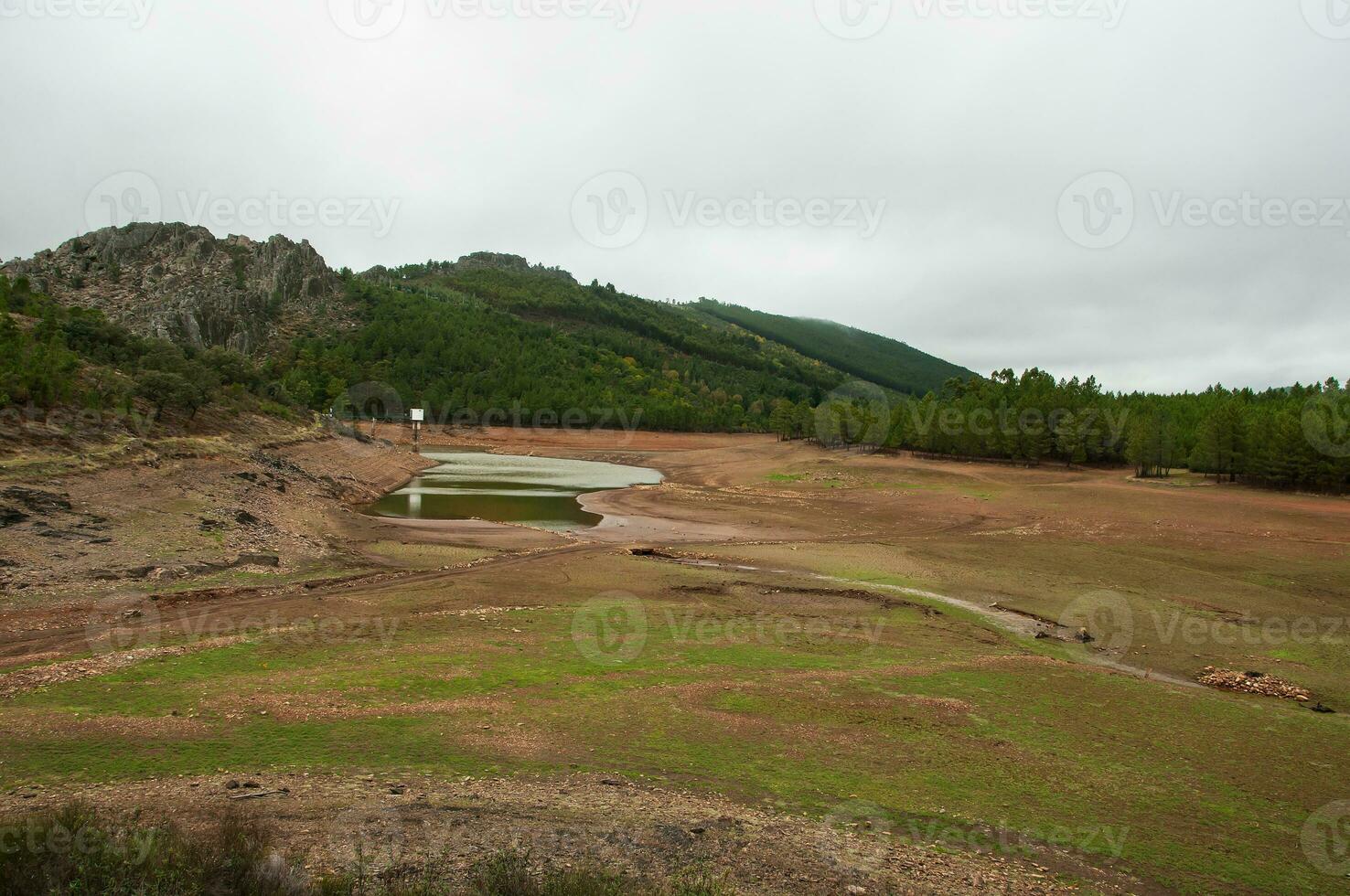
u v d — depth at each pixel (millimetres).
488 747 13758
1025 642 23672
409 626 21859
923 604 27906
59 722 13562
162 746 12875
